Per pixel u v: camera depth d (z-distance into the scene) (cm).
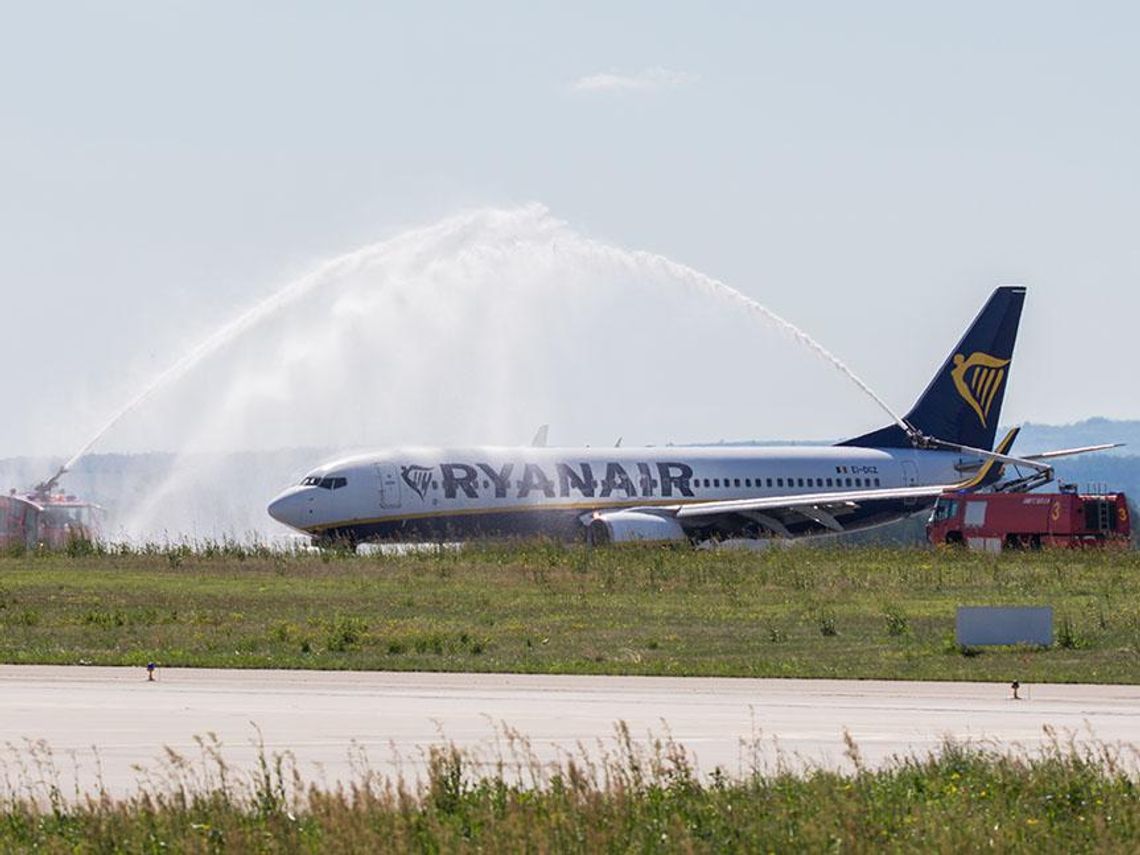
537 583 16312
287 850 4759
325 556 19225
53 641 11631
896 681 9606
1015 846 4906
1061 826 5225
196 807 5219
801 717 7919
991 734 7412
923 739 7219
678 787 5588
